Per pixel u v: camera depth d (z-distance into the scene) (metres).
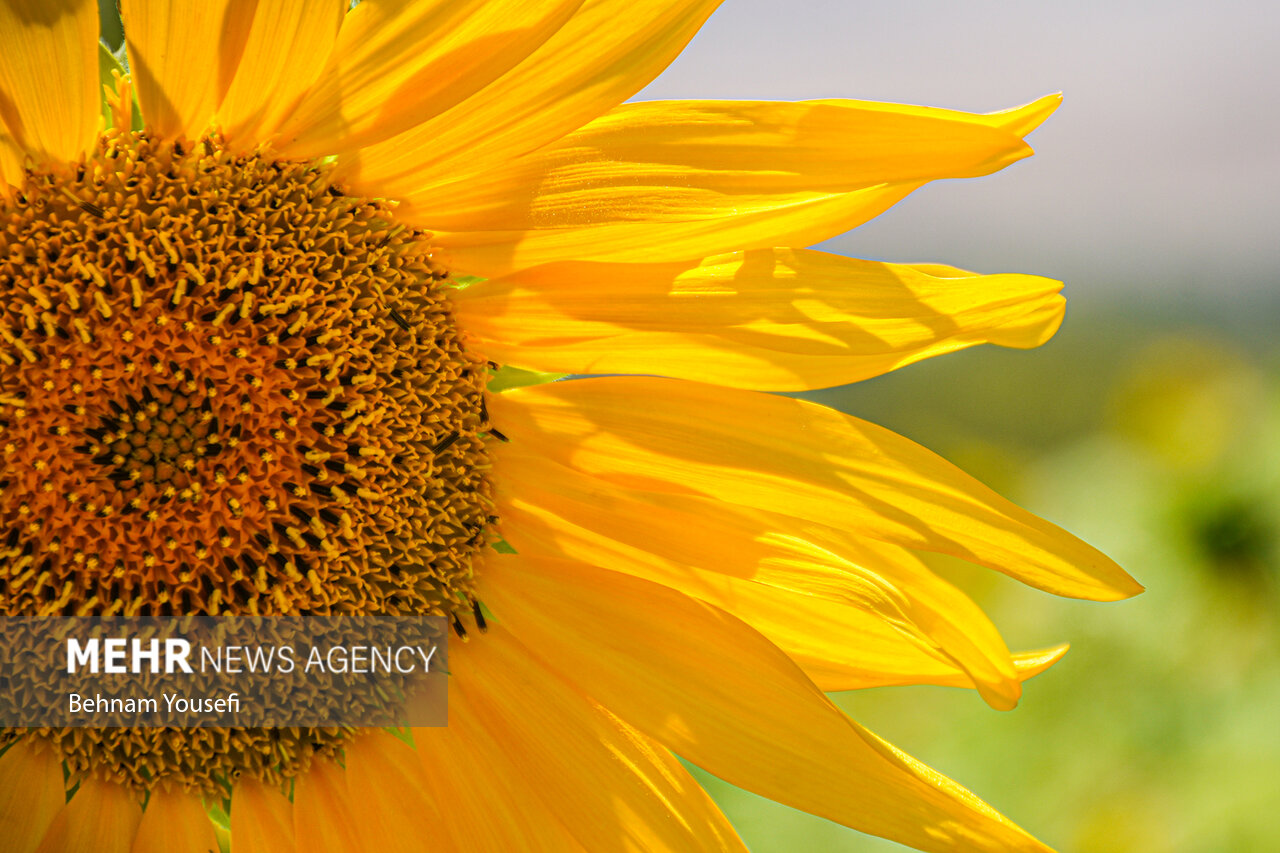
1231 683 0.90
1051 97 0.67
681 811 0.70
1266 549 0.89
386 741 0.71
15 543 0.68
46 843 0.69
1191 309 2.86
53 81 0.66
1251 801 0.86
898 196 0.68
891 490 0.69
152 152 0.67
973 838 0.69
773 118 0.68
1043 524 0.69
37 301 0.67
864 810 0.69
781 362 0.69
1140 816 0.90
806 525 0.70
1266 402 0.99
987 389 2.55
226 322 0.68
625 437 0.70
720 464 0.70
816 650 0.71
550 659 0.71
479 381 0.70
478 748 0.70
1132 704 0.94
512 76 0.67
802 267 0.68
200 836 0.69
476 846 0.70
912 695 1.08
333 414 0.69
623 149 0.68
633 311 0.69
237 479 0.69
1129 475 1.00
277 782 0.70
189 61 0.66
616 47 0.67
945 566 1.10
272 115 0.67
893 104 0.67
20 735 0.69
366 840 0.70
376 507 0.69
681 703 0.70
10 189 0.67
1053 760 0.96
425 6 0.66
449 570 0.70
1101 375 2.65
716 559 0.70
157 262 0.68
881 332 0.68
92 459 0.68
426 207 0.69
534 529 0.71
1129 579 0.69
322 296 0.69
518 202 0.68
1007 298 0.68
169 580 0.69
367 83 0.67
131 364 0.68
